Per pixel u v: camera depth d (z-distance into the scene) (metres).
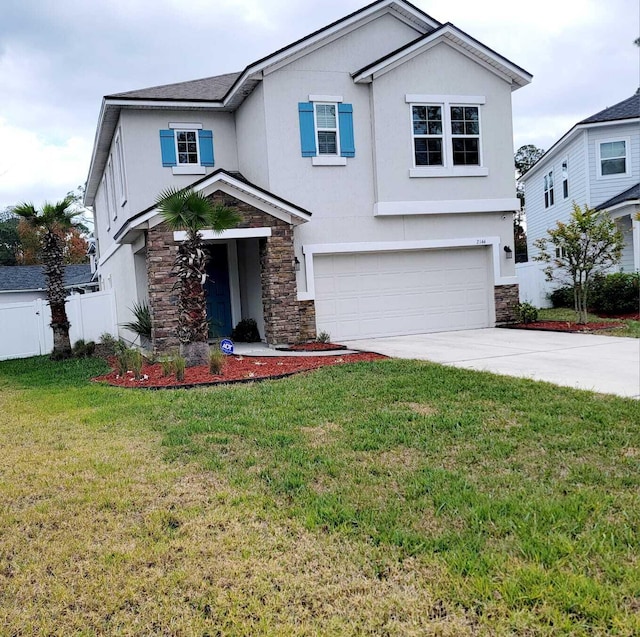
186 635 2.72
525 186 29.22
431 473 4.48
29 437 6.18
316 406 6.83
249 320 14.63
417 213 14.15
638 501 3.82
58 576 3.27
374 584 3.02
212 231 12.23
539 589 2.83
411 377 8.17
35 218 13.48
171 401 7.53
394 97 13.91
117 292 17.84
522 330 14.25
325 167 13.65
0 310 15.73
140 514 4.04
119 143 15.09
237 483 4.50
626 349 10.44
